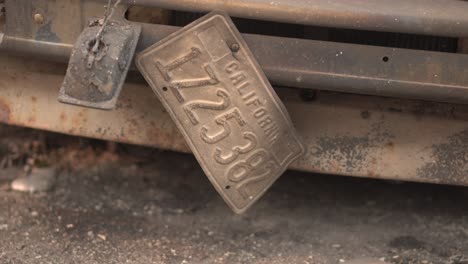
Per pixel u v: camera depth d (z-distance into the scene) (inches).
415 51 87.2
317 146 94.0
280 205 105.7
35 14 89.2
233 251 96.2
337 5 86.4
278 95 92.6
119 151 112.6
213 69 87.7
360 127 93.6
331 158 94.3
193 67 87.7
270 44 87.4
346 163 94.4
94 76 84.6
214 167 89.4
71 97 85.4
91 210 102.0
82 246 95.3
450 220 103.3
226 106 88.4
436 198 108.1
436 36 88.3
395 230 101.3
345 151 94.2
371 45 87.3
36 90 96.8
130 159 112.7
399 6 87.4
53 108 97.0
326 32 88.7
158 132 96.0
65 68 95.2
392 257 95.8
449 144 94.0
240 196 90.4
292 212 104.3
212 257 94.9
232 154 89.4
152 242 96.9
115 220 100.5
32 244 95.0
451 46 90.2
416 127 93.5
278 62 87.5
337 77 87.4
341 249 97.3
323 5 86.2
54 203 102.7
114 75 85.0
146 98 95.1
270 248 97.0
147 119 95.8
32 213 100.3
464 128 93.6
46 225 98.5
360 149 94.1
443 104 92.8
